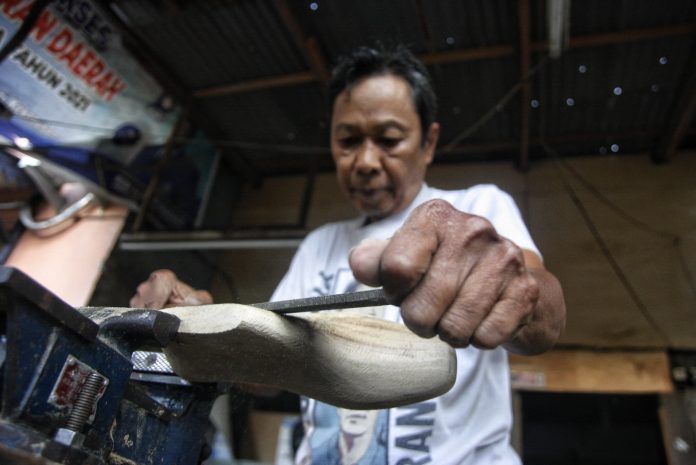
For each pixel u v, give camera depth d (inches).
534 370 159.6
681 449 144.0
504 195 44.4
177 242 143.9
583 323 163.6
